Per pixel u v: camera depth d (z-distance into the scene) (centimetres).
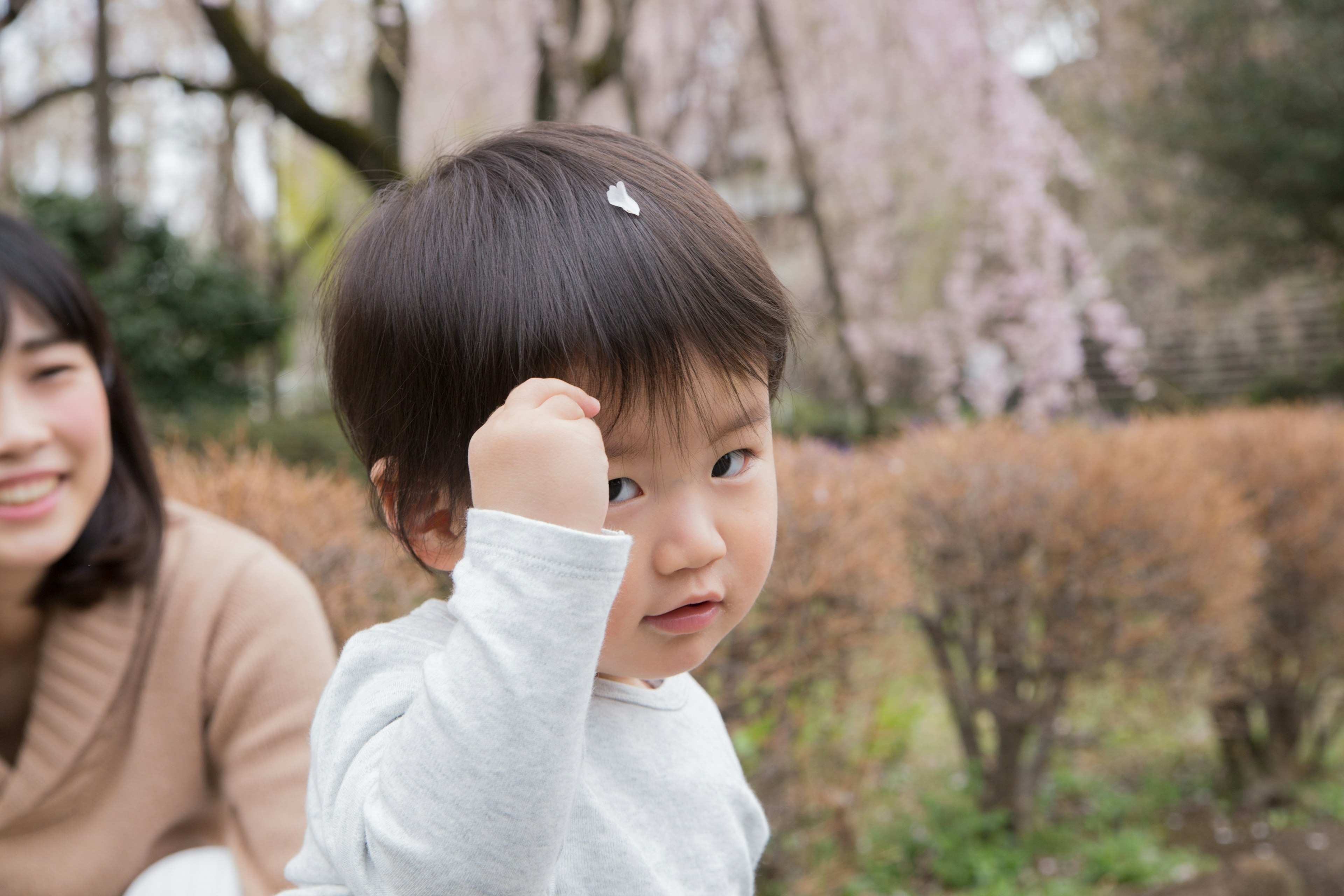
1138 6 905
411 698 75
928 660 305
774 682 215
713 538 74
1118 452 301
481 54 652
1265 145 900
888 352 727
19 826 121
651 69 693
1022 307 619
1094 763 351
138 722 125
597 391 72
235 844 127
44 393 116
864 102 681
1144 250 1050
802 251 809
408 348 76
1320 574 315
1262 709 352
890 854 272
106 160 610
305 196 1217
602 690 88
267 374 899
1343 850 287
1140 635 267
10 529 112
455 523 77
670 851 85
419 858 62
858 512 241
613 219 75
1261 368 1136
